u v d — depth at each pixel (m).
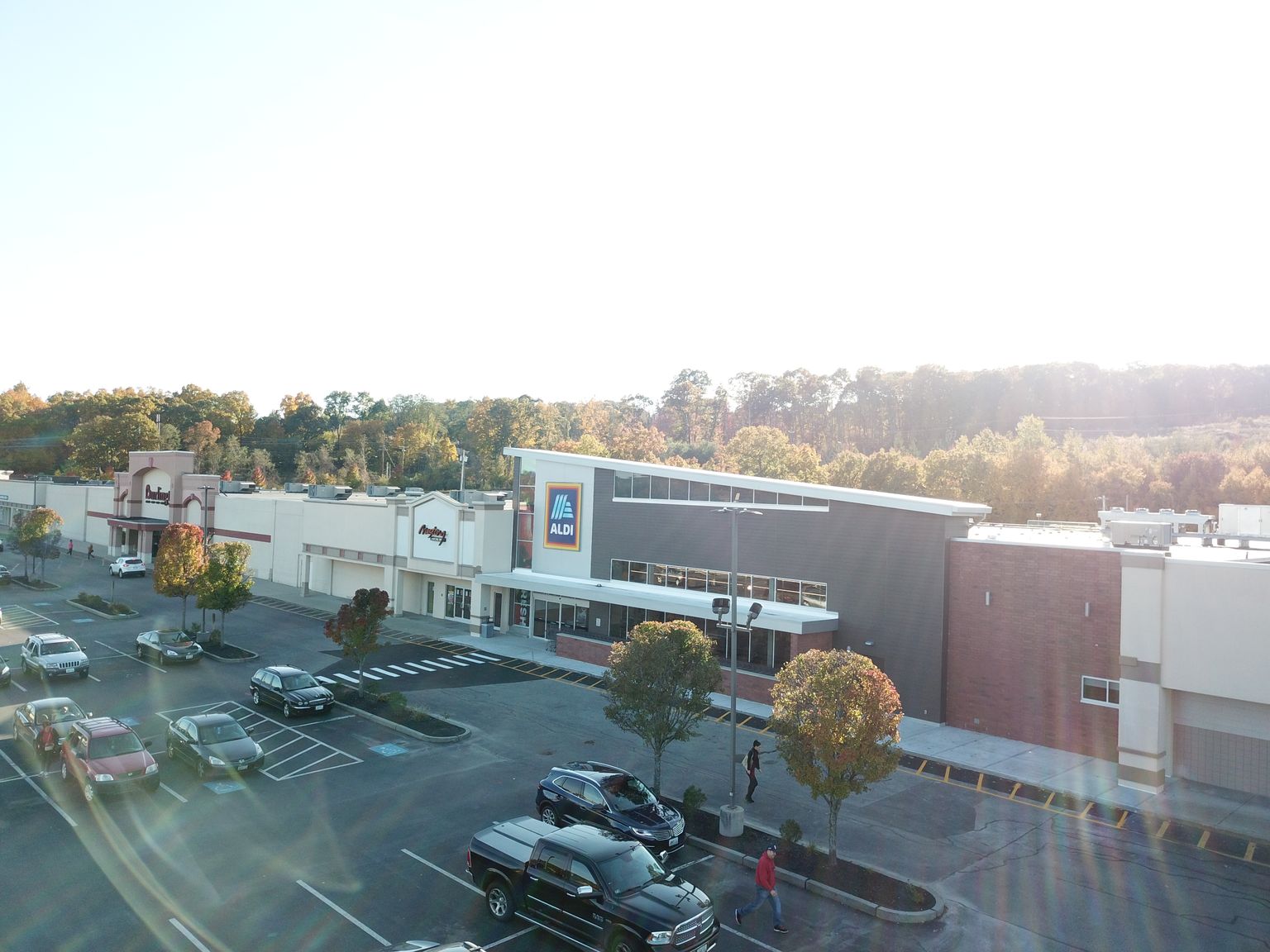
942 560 32.31
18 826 20.58
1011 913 17.73
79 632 46.53
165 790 23.36
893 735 19.09
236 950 15.29
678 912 14.89
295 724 30.05
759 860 17.89
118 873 18.27
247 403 151.75
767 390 170.00
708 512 40.31
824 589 35.91
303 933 15.95
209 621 50.66
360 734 29.09
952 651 32.12
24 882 17.73
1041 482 70.88
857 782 19.17
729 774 26.39
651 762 27.16
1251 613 24.52
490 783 24.56
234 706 32.31
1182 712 26.56
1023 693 30.23
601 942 15.02
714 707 34.34
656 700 22.25
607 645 40.91
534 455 49.34
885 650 33.88
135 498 82.88
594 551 45.62
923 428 145.62
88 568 74.81
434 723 29.91
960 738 30.47
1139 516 40.75
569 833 16.91
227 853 19.39
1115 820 23.17
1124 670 26.20
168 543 45.19
